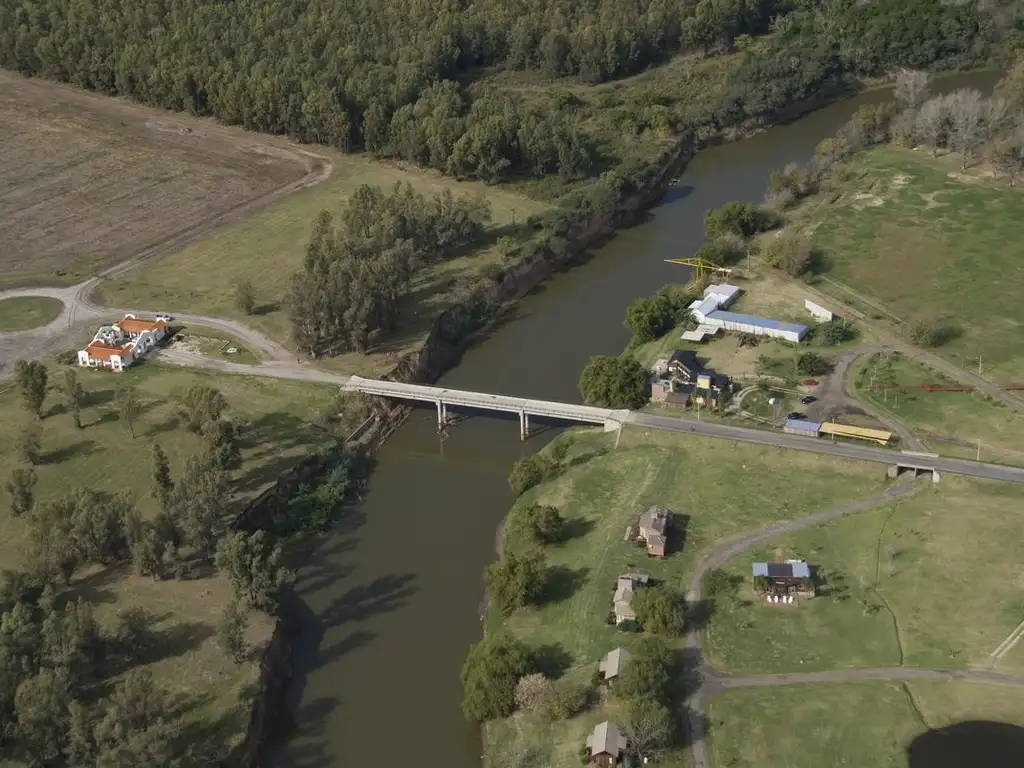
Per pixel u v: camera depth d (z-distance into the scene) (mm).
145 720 130625
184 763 126438
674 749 128625
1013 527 159500
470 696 138000
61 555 156375
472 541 173375
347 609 160125
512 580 151750
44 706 127938
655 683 132875
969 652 139375
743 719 132125
